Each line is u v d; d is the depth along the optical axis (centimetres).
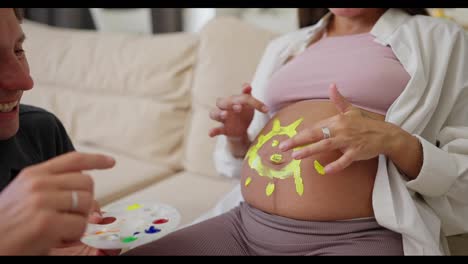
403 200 82
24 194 54
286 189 87
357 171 85
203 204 140
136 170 169
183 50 178
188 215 133
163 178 169
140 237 79
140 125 182
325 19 113
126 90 190
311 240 83
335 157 86
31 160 91
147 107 182
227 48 164
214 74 164
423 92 92
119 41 199
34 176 56
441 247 88
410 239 80
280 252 85
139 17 260
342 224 83
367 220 84
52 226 53
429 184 83
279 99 107
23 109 97
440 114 94
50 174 57
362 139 78
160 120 177
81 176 58
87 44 207
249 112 107
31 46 222
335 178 84
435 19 101
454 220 90
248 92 107
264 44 158
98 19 271
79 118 202
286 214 87
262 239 88
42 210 53
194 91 173
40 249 54
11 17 75
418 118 90
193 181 159
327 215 84
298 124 93
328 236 83
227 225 95
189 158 169
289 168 88
